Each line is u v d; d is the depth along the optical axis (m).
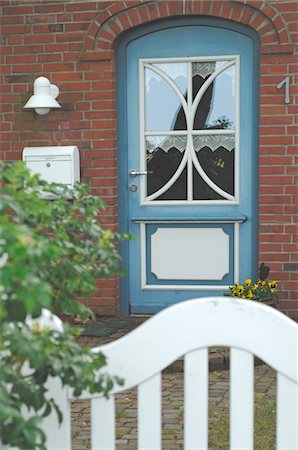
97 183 10.27
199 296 10.45
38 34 10.23
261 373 8.15
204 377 3.77
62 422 3.75
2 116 10.38
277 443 3.78
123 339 3.79
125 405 7.23
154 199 10.43
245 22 9.83
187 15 10.02
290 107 9.74
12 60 10.31
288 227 9.87
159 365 3.77
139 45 10.27
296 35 9.66
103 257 3.60
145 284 10.54
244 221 10.20
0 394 2.78
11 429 2.96
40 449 3.21
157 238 10.48
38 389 3.37
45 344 3.17
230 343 3.73
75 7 10.12
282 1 9.66
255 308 3.71
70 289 3.43
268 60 9.76
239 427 3.77
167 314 3.77
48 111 10.09
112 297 10.34
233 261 10.30
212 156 10.27
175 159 10.35
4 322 2.74
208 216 10.29
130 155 10.42
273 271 9.93
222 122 10.22
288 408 3.75
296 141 9.77
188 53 10.20
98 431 3.87
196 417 3.78
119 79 10.30
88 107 10.20
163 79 10.30
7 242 2.48
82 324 9.95
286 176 9.82
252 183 10.16
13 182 3.27
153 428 3.81
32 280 2.48
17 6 10.23
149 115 10.37
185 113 10.27
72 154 10.02
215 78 10.19
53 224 3.60
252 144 10.12
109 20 10.07
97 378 3.66
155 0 9.96
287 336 3.70
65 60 10.20
